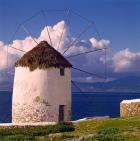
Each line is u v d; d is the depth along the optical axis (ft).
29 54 122.11
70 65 124.77
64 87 122.52
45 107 119.34
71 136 90.99
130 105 113.39
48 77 119.75
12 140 91.15
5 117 262.26
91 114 298.97
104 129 92.22
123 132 88.17
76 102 550.36
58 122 109.70
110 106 424.46
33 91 119.85
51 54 121.80
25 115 120.67
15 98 123.34
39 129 102.27
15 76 124.26
